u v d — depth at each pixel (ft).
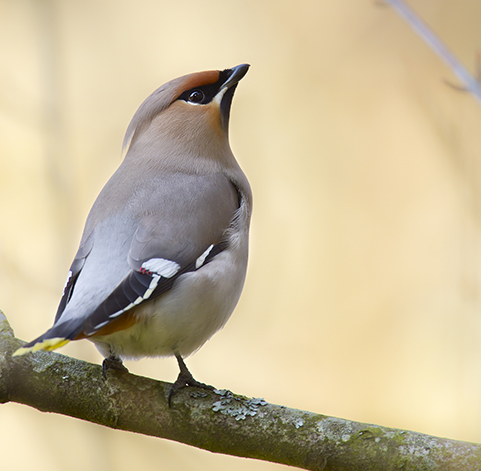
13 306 37.55
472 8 47.83
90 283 23.50
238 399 22.75
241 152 49.21
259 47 51.52
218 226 25.76
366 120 49.06
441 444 20.81
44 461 36.50
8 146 43.29
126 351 24.81
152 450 36.58
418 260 46.11
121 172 27.20
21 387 23.00
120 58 51.01
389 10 50.01
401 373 42.93
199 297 24.35
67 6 49.93
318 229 47.39
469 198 37.86
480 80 26.76
